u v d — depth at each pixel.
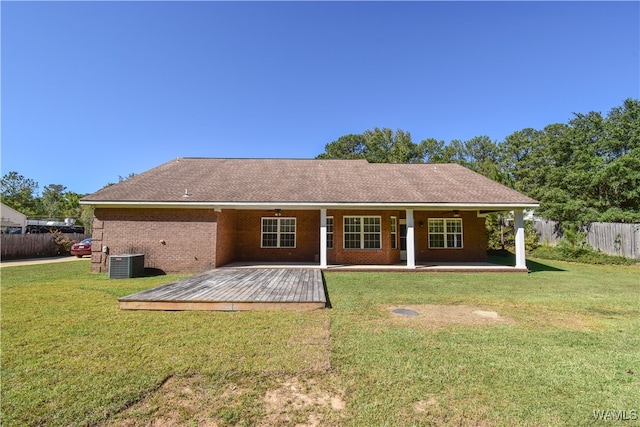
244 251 15.19
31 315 5.79
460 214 15.57
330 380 3.30
